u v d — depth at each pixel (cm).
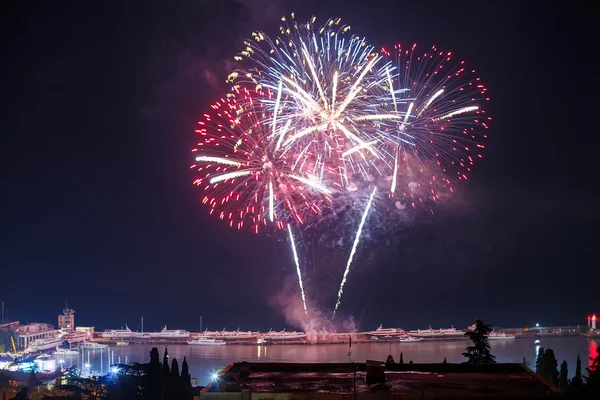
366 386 6731
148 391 16325
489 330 14750
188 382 16712
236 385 6600
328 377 7119
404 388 6612
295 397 6234
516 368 7431
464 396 6153
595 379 13350
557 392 6322
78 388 19775
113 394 16375
